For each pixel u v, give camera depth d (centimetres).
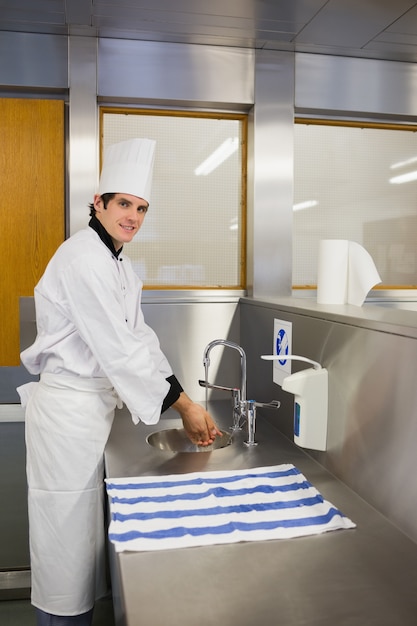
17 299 255
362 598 100
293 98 270
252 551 116
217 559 113
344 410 153
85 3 216
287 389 160
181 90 259
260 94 267
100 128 264
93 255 166
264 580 105
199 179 274
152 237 271
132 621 92
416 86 283
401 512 126
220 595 100
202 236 276
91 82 252
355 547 119
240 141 278
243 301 264
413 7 219
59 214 255
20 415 259
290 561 112
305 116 279
